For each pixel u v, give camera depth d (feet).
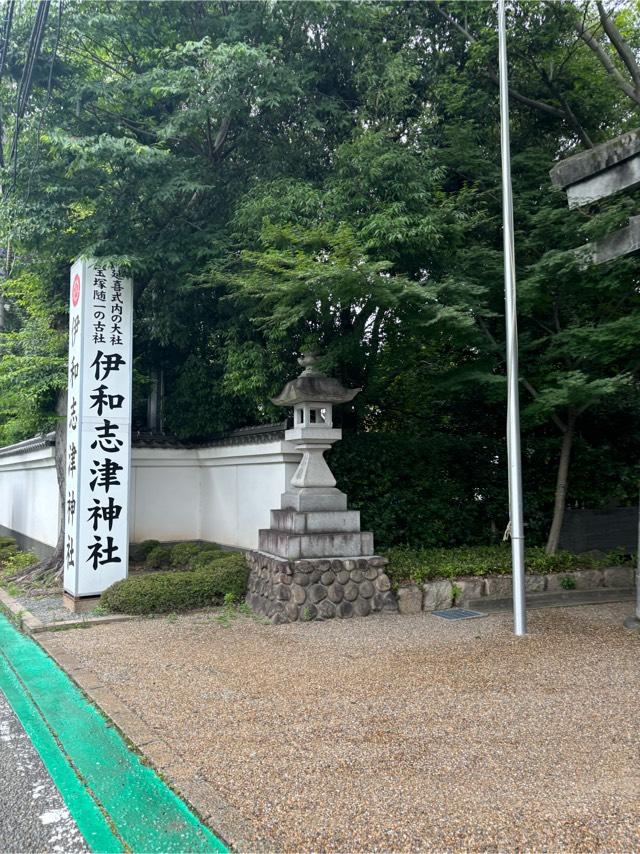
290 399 27.02
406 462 31.53
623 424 35.70
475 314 27.73
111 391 28.71
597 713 14.87
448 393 31.37
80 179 30.68
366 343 29.84
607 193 21.85
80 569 27.45
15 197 30.48
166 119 34.19
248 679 17.70
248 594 27.58
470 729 13.96
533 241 29.25
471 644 21.01
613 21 37.11
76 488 27.68
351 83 34.71
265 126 34.65
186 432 38.99
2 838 10.61
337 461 29.89
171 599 26.21
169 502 40.16
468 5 34.91
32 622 24.90
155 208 31.91
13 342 39.55
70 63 32.60
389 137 30.83
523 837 9.75
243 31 32.14
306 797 11.08
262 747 13.19
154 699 16.24
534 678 17.47
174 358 40.29
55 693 17.24
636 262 25.34
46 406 37.47
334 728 14.08
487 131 36.29
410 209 27.99
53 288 35.81
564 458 30.86
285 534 26.25
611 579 29.07
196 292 34.58
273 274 27.20
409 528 31.24
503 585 27.48
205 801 11.06
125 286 29.35
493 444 33.81
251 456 33.83
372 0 32.73
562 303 29.30
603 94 36.06
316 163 33.91
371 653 20.10
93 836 10.55
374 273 23.29
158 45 34.37
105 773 12.58
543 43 35.65
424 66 37.06
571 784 11.37
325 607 24.94
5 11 28.63
